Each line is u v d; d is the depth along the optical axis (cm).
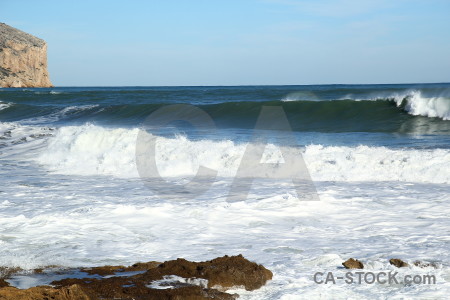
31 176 1169
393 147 1427
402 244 596
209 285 444
